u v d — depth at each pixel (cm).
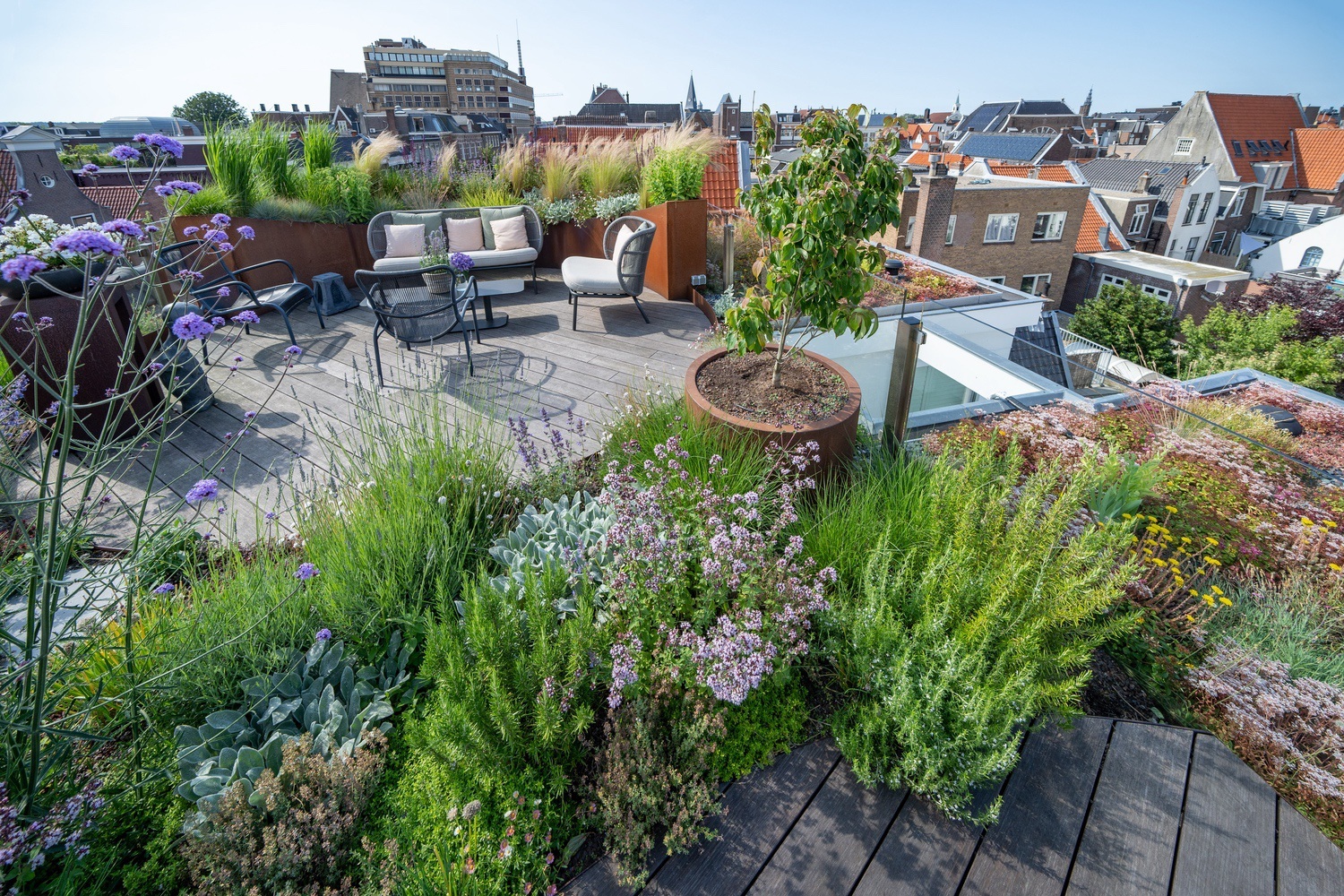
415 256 586
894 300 688
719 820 174
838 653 208
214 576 220
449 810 166
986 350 495
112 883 155
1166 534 290
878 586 213
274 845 149
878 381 555
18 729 145
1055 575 209
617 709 194
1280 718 209
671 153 592
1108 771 187
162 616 197
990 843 168
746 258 678
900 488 275
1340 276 1672
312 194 627
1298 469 344
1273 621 257
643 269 515
